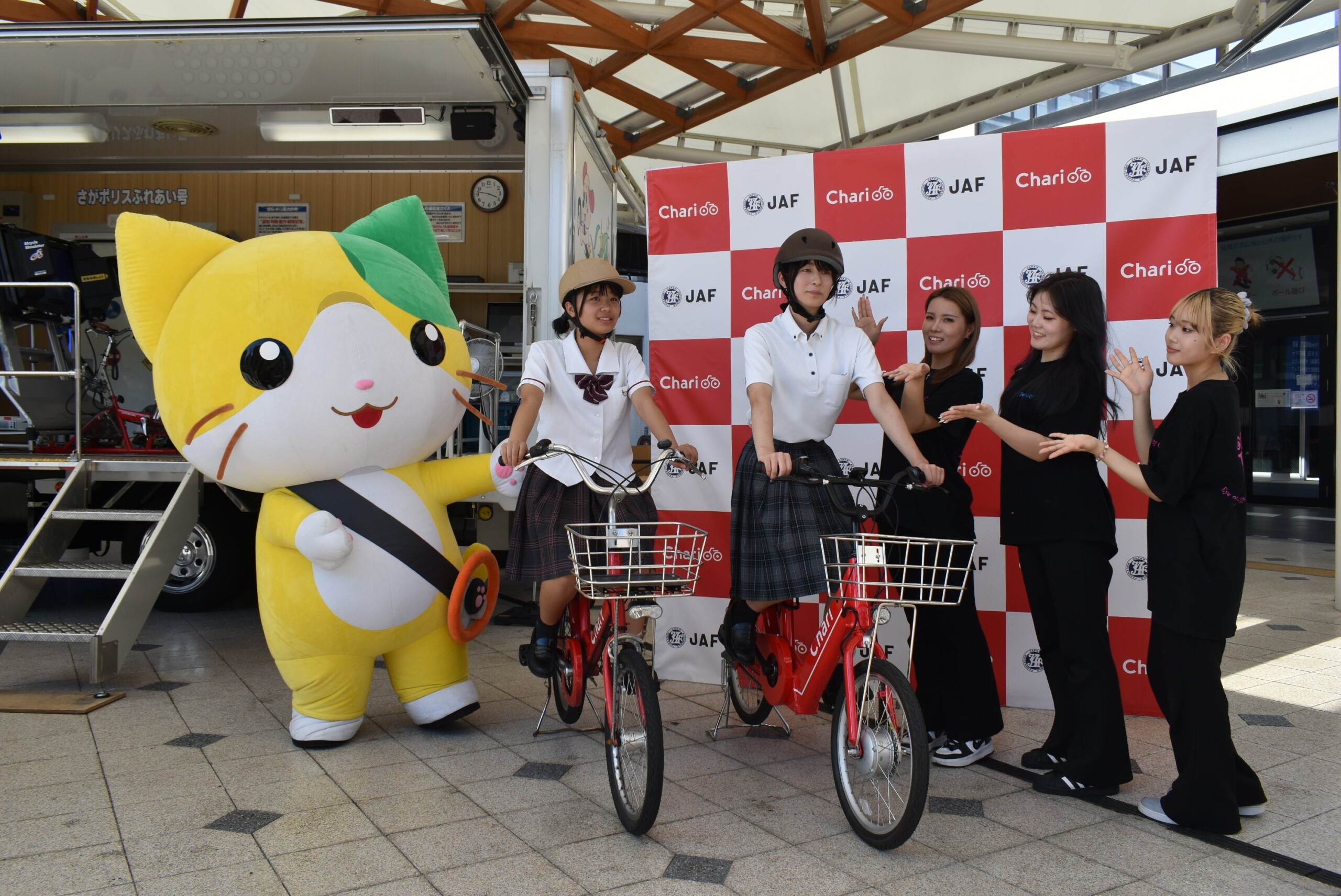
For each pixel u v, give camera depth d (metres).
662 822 2.46
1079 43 6.89
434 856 2.23
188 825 2.39
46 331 5.86
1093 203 3.51
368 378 2.84
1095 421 2.72
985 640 2.99
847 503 2.45
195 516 4.20
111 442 5.26
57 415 5.21
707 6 6.71
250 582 5.46
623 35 7.29
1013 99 8.06
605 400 2.97
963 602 2.94
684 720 3.42
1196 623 2.35
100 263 5.28
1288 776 2.82
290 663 3.00
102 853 2.22
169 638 4.59
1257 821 2.49
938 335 3.00
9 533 5.07
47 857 2.19
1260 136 9.28
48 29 4.34
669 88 9.03
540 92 4.45
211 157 6.32
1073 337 2.77
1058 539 2.65
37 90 5.06
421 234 3.40
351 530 2.90
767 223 3.84
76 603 5.48
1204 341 2.42
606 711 2.53
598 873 2.15
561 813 2.52
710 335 3.89
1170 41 6.80
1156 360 3.45
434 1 7.40
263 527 2.93
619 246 10.47
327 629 2.89
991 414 2.62
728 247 3.87
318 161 6.32
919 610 3.01
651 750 2.26
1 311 4.95
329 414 2.81
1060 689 2.82
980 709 2.94
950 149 3.66
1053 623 2.81
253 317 2.78
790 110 9.28
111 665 3.56
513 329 6.30
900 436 2.57
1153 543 2.48
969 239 3.64
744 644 2.91
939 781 2.81
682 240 3.92
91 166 6.39
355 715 3.06
